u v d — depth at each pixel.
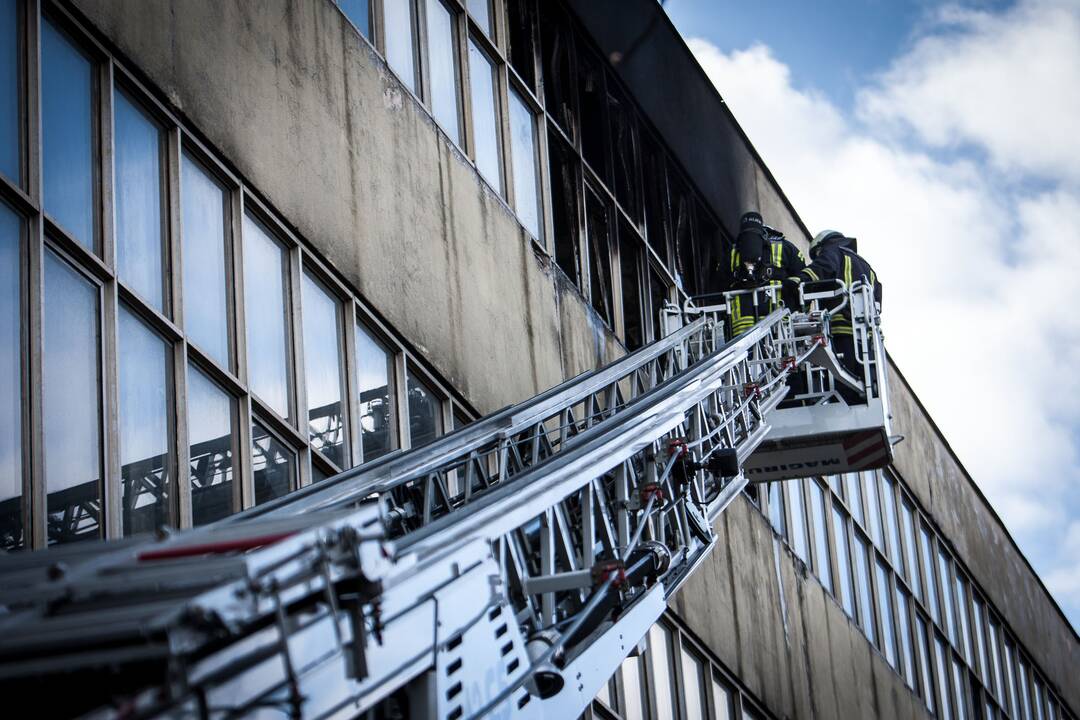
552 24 17.28
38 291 8.21
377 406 11.63
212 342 9.81
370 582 5.08
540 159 16.09
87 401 8.49
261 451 10.10
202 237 9.92
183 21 9.98
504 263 14.09
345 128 11.73
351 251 11.50
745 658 18.02
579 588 7.80
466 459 9.03
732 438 11.49
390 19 13.24
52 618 4.32
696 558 10.09
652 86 19.03
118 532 8.44
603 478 9.46
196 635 4.23
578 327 15.66
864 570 23.61
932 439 28.23
